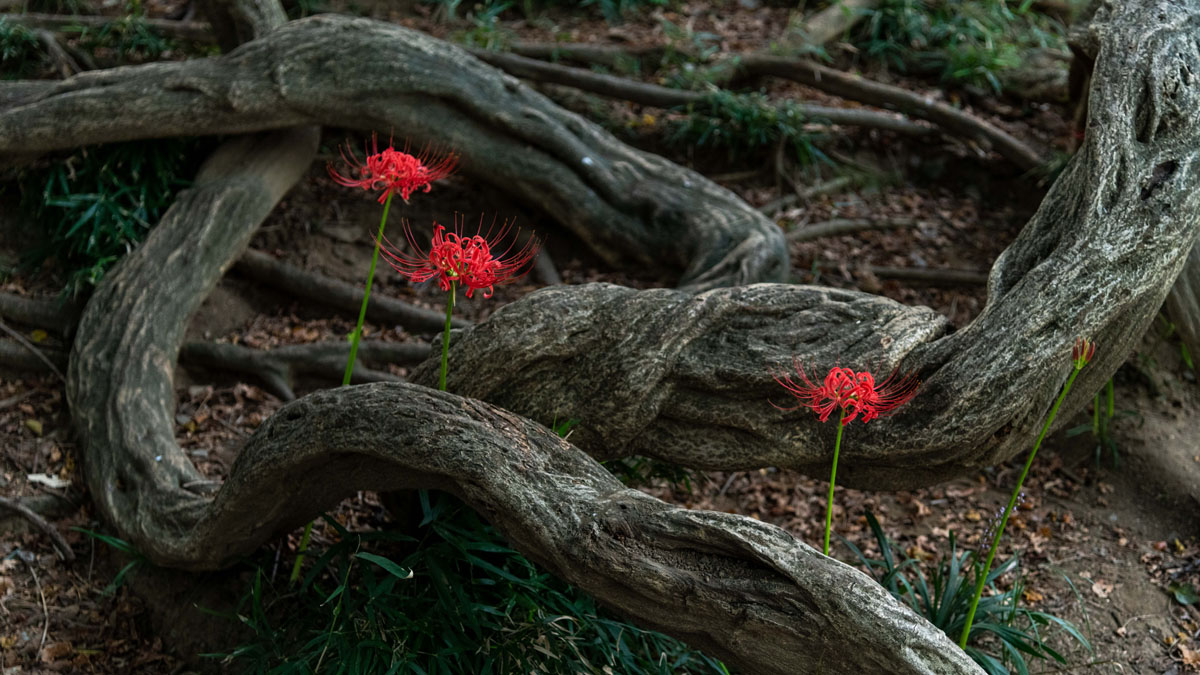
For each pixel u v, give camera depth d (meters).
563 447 3.16
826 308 3.46
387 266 5.91
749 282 5.21
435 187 6.32
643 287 5.77
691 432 3.46
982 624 3.76
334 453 3.35
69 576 4.31
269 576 4.06
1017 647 3.69
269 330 5.57
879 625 2.61
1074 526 4.66
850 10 7.35
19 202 5.75
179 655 4.02
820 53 7.06
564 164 5.82
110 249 5.43
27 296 5.43
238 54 5.63
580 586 3.02
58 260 5.58
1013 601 3.85
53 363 5.17
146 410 4.60
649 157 5.99
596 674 3.57
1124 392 5.16
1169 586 4.34
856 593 2.65
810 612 2.71
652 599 2.91
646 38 7.45
